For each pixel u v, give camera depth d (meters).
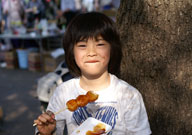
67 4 8.85
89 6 8.68
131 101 1.54
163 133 1.78
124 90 1.57
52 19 9.26
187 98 1.64
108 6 8.38
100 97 1.56
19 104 5.17
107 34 1.47
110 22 1.53
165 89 1.69
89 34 1.43
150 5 1.63
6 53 8.48
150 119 1.81
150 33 1.67
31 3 9.17
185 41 1.55
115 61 1.65
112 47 1.57
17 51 8.38
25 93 5.87
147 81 1.77
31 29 8.95
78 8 8.82
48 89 2.57
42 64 7.79
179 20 1.54
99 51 1.45
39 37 7.75
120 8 1.91
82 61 1.48
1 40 9.63
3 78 7.33
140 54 1.76
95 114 1.57
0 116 4.20
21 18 9.30
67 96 1.65
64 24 8.84
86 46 1.46
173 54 1.61
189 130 1.69
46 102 2.61
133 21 1.76
